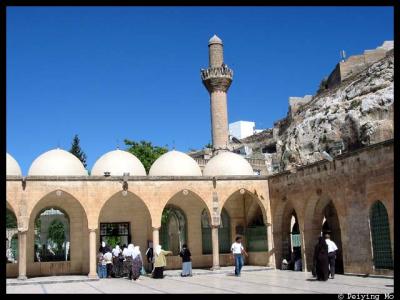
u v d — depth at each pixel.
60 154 35.19
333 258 25.34
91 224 31.25
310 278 26.28
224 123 56.94
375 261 25.09
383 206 24.73
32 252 33.22
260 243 36.25
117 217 35.47
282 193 33.91
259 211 37.91
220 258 37.44
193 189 33.75
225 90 57.81
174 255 40.28
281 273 30.53
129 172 35.69
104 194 31.81
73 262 33.88
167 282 26.83
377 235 25.08
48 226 44.12
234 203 38.47
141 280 28.67
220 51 59.16
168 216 40.72
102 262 31.66
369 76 56.00
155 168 37.38
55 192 31.48
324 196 29.89
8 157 32.53
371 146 25.11
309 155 58.53
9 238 45.62
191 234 37.00
